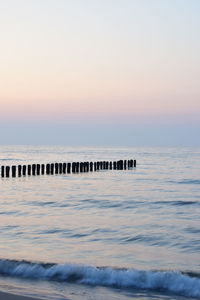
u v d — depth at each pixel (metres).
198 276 9.09
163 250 12.70
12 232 15.03
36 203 23.78
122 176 44.91
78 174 44.97
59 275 9.13
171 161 84.94
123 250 12.60
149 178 43.38
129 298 7.97
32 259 11.08
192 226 16.98
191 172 53.69
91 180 39.56
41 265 9.62
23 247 12.62
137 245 13.38
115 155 118.50
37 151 156.50
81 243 13.49
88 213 20.44
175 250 12.73
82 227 16.38
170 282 8.73
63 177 41.38
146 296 8.12
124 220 18.39
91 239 14.20
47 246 12.87
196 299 8.00
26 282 8.70
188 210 21.97
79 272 9.24
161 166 66.50
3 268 9.48
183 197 28.02
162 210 21.92
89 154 125.94
